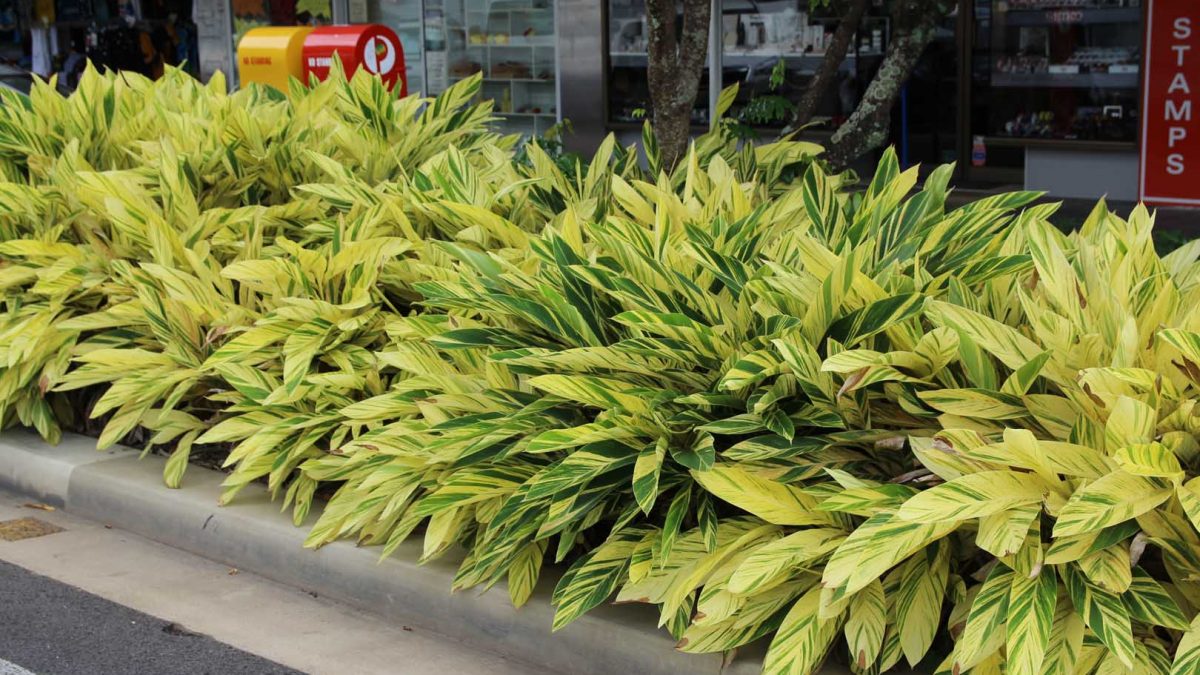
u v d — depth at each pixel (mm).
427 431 4266
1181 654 2965
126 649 4348
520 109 16266
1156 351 3514
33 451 5906
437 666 4184
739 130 7516
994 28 13180
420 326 4773
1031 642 3033
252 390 5020
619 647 3924
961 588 3502
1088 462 3281
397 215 5562
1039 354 3383
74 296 6098
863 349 3820
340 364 5082
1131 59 12430
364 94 6863
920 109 14234
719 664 3729
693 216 4914
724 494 3619
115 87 7141
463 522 4402
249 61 10383
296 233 6234
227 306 5430
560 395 3924
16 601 4730
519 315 4465
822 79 7648
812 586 3627
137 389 5363
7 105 7031
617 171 6316
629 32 15117
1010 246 4285
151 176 6359
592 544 4391
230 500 5141
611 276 4141
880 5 13711
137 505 5359
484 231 5379
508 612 4203
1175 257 4133
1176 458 3205
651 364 4043
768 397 3752
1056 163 13000
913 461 3859
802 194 4918
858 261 3781
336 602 4699
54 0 20531
